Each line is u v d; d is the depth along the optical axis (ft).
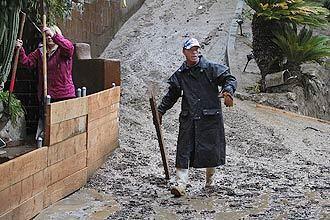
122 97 35.96
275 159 26.40
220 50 49.47
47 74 21.36
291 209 17.94
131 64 46.11
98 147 22.33
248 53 47.42
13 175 14.90
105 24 50.42
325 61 45.60
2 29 17.99
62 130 18.16
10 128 22.59
